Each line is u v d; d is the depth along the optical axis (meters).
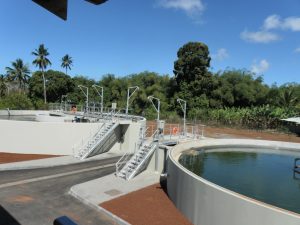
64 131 27.91
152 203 15.88
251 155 29.95
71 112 43.09
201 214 12.99
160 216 14.21
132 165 21.59
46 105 63.88
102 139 27.73
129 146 30.16
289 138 43.72
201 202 13.03
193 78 70.94
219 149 32.25
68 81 75.81
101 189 17.75
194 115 64.38
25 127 27.02
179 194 15.10
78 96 76.19
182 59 70.62
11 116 50.44
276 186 19.81
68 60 93.56
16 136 26.91
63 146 27.89
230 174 22.61
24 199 15.77
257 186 19.78
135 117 34.16
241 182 20.66
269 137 44.22
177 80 73.38
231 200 11.55
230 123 58.19
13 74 81.44
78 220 13.45
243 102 69.00
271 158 28.88
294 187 19.72
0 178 19.52
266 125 54.75
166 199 16.62
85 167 23.47
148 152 22.06
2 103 59.44
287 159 28.67
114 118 33.47
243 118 56.97
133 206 15.27
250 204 10.93
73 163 24.83
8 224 12.59
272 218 10.31
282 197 17.78
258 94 67.38
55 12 2.76
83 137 28.75
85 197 16.19
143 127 28.62
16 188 17.58
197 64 69.75
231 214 11.55
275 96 66.50
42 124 27.31
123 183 19.19
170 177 17.14
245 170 23.89
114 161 25.84
